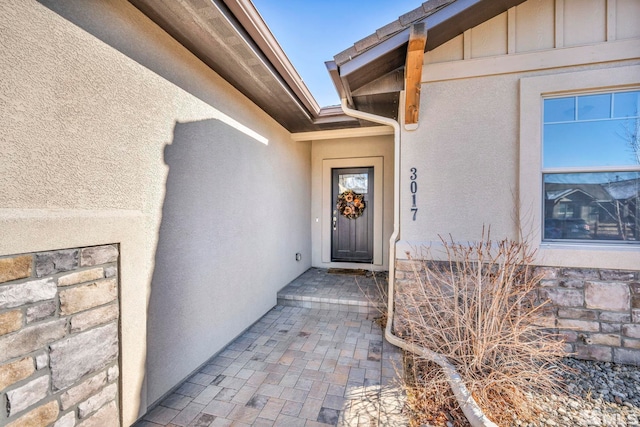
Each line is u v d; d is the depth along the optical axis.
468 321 2.72
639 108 2.98
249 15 2.47
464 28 3.22
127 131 2.15
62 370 1.68
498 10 3.14
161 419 2.28
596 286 2.99
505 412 2.24
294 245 5.78
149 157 2.35
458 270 3.06
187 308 2.78
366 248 6.68
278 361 3.12
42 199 1.62
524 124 3.14
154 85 2.40
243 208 3.81
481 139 3.30
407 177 3.52
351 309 4.55
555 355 2.71
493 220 3.28
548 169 3.17
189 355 2.80
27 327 1.52
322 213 6.82
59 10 1.71
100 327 1.91
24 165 1.54
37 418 1.56
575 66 3.05
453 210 3.39
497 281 2.76
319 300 4.69
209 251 3.11
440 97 3.39
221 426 2.21
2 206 1.45
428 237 3.47
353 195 6.68
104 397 1.93
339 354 3.26
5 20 1.46
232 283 3.55
